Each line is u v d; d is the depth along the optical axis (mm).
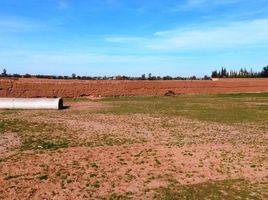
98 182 13102
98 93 54938
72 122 26797
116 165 15289
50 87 50438
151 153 17375
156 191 12367
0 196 11547
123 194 12016
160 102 46000
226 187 12906
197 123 27750
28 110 34188
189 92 66875
